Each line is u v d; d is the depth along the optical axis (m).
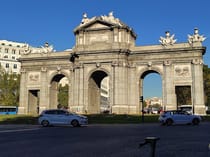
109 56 69.62
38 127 39.00
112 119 53.16
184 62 67.69
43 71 78.81
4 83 107.56
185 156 15.23
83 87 71.00
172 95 67.50
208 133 28.11
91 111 72.12
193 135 26.27
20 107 79.56
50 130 33.06
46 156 15.20
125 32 71.00
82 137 24.78
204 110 64.69
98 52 70.06
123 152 16.47
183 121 42.78
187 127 37.25
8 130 33.38
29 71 80.75
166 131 30.81
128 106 69.38
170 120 42.66
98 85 77.94
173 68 68.44
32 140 22.62
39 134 27.88
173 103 67.25
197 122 43.44
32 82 79.88
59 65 77.62
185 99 104.12
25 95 80.00
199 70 66.12
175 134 27.38
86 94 70.44
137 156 15.14
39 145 19.62
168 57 68.88
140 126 40.16
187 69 67.19
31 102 81.25
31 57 79.94
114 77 68.56
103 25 71.56
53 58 77.81
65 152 16.52
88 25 72.81
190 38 67.69
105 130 32.53
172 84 67.94
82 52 71.06
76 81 72.00
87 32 72.88
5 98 106.25
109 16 71.56
